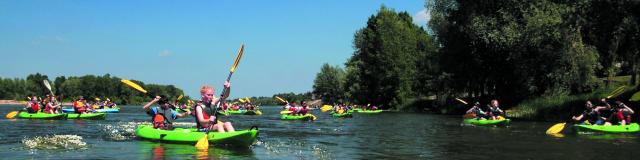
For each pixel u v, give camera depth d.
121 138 13.32
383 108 57.72
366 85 59.31
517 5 29.97
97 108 43.28
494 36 29.56
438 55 38.09
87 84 116.38
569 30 25.69
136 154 10.19
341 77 87.06
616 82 31.53
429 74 50.28
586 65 26.47
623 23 22.33
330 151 11.45
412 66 54.72
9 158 9.59
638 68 27.42
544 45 27.27
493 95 39.44
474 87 41.91
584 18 24.41
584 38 26.25
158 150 10.77
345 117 33.50
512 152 11.48
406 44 55.59
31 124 20.08
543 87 31.27
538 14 27.17
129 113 39.31
